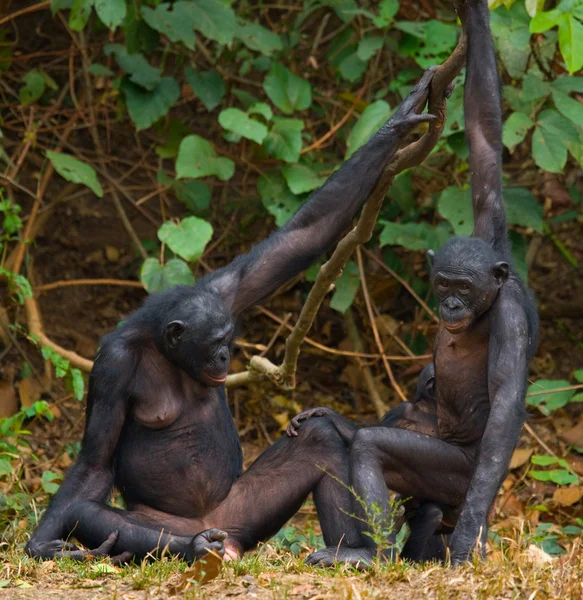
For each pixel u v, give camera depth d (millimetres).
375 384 19984
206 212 21000
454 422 11078
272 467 11359
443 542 11945
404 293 21250
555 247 22266
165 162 21594
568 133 15891
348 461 11055
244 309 11734
